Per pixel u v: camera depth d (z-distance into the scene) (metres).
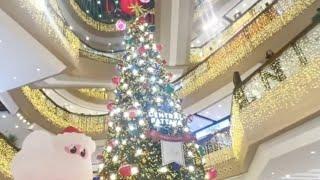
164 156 6.59
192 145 7.22
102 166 6.96
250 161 9.43
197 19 17.47
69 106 18.00
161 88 7.57
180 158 6.73
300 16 10.77
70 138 5.17
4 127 14.66
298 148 7.56
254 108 8.62
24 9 7.45
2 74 9.09
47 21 8.64
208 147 11.89
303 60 7.37
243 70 12.53
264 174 9.07
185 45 13.44
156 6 12.18
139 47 7.94
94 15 20.73
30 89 14.05
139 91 7.41
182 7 11.89
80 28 19.23
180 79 14.75
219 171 11.25
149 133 6.69
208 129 15.80
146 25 8.38
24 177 4.81
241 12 17.33
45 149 4.98
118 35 20.20
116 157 6.70
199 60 16.75
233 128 10.16
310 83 7.11
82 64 13.70
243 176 10.49
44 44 8.34
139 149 6.56
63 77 12.91
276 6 11.74
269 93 8.20
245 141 8.85
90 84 13.80
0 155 9.80
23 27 7.55
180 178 6.69
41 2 8.54
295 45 7.59
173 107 7.39
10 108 13.31
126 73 7.79
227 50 13.34
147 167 6.53
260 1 15.42
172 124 7.08
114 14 20.92
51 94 17.06
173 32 12.82
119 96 7.64
